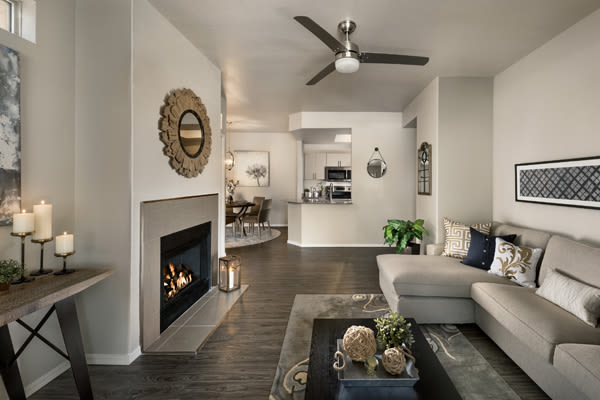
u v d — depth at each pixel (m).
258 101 4.86
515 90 3.20
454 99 3.60
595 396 1.21
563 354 1.41
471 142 3.59
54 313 1.84
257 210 7.12
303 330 2.42
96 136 1.97
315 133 6.14
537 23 2.43
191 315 2.65
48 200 1.80
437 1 2.15
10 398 1.46
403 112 5.50
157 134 2.24
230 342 2.23
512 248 2.53
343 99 4.74
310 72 3.55
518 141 3.15
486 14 2.31
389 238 4.13
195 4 2.17
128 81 1.95
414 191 5.74
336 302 3.00
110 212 1.97
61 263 1.92
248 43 2.80
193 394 1.68
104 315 1.98
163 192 2.33
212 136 3.24
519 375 1.84
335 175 8.36
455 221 3.60
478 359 2.00
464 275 2.49
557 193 2.59
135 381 1.79
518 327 1.75
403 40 2.74
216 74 3.35
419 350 1.54
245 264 4.46
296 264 4.46
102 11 1.96
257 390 1.71
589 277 1.87
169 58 2.40
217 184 3.40
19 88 1.58
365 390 1.23
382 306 2.90
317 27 2.04
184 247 2.74
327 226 5.86
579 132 2.41
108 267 1.97
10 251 1.59
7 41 1.54
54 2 1.83
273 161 8.26
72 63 1.96
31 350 1.70
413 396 1.20
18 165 1.58
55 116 1.84
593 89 2.28
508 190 3.31
